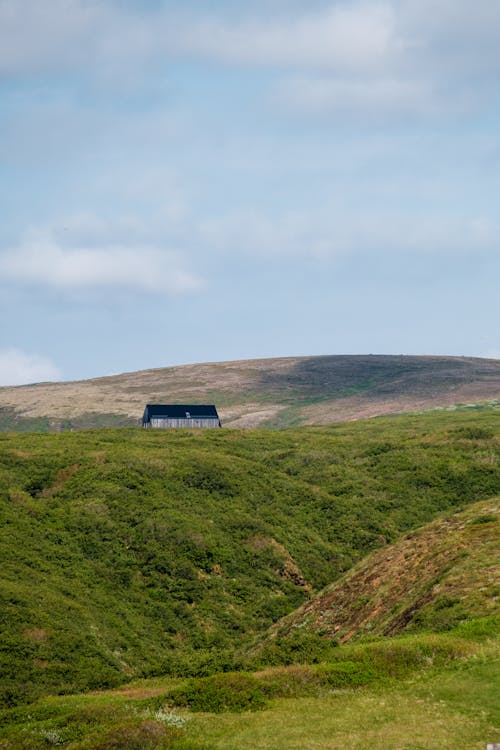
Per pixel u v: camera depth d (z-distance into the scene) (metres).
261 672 46.41
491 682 40.88
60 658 78.38
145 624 96.50
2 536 107.06
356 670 45.22
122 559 110.62
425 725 36.75
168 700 43.25
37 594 91.12
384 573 72.19
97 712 42.47
